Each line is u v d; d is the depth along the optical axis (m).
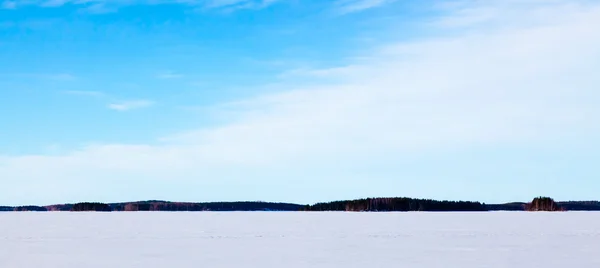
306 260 20.88
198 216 82.25
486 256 21.92
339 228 42.06
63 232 36.97
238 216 81.06
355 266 19.41
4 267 19.14
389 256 22.05
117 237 32.28
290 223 52.06
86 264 19.89
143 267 19.25
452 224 48.47
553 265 19.42
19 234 34.84
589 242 27.72
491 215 78.88
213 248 25.33
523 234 34.00
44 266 19.38
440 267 19.14
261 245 26.83
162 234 35.09
